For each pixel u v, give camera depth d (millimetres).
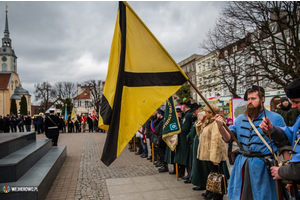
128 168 6648
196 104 5176
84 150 10289
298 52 12992
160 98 2947
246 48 15148
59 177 5688
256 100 2521
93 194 4469
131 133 2908
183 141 5207
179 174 5617
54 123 8852
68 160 7926
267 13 14086
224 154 3816
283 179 2047
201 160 4332
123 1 3125
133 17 3113
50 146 7621
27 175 4223
